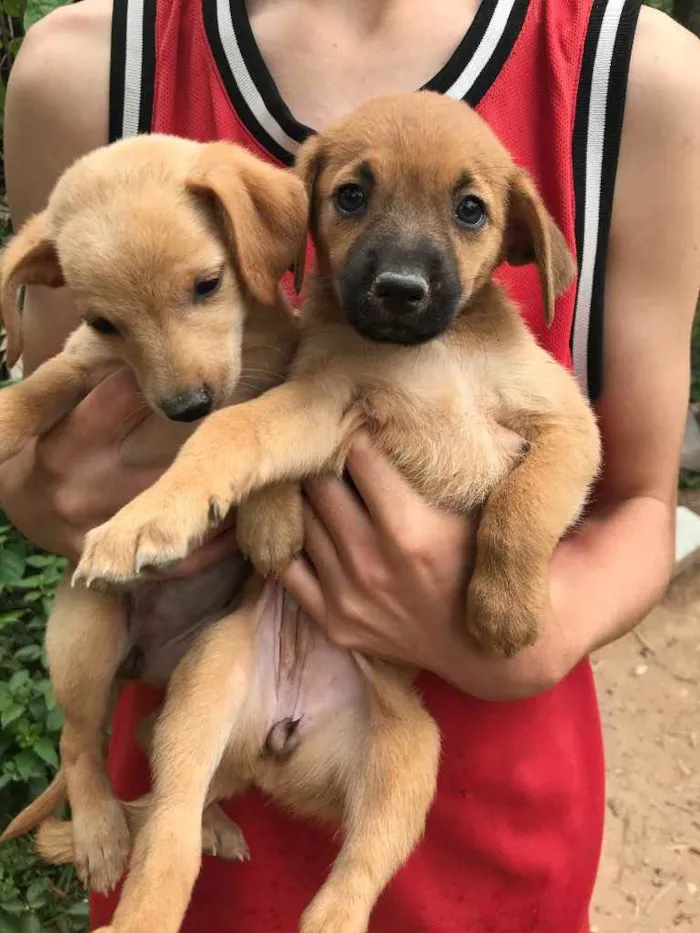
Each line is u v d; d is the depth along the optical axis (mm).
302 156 391
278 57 425
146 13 419
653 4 932
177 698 372
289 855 421
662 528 420
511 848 421
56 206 370
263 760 388
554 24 401
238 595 409
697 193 402
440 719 408
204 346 363
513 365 388
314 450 358
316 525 367
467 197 370
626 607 390
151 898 333
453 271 361
